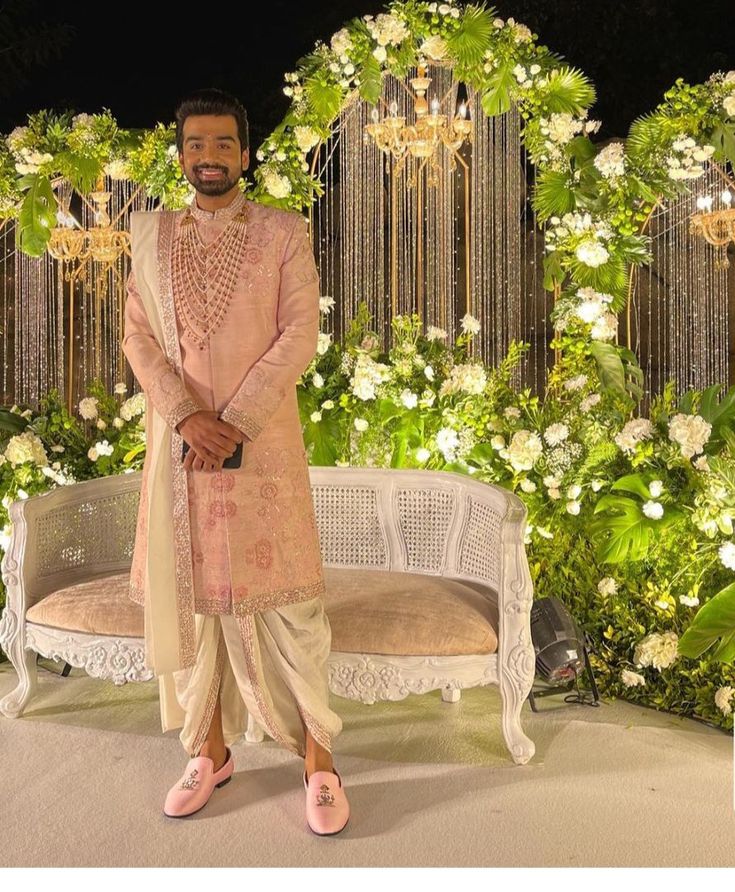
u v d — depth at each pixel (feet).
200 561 8.07
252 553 7.99
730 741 9.84
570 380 12.00
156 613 8.11
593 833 8.08
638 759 9.40
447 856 7.75
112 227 13.80
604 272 12.26
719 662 10.17
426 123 13.11
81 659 9.77
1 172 12.83
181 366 8.09
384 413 12.29
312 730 8.33
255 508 7.98
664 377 21.57
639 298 21.61
